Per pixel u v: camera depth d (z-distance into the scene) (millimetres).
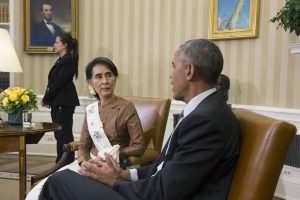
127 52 4617
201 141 1213
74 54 4160
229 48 3826
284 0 3293
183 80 1385
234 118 1346
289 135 1149
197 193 1256
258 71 3559
